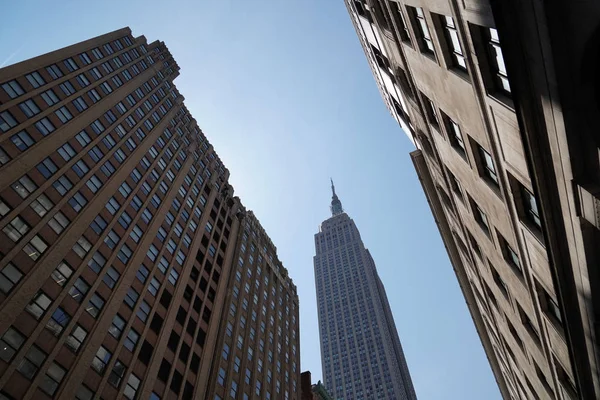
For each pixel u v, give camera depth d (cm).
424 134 3161
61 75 4659
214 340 4991
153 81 6925
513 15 959
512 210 1703
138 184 4853
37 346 2767
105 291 3578
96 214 3912
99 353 3222
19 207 3172
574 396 2039
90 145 4372
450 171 2730
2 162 3275
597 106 865
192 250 5306
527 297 2144
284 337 7350
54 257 3212
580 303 1186
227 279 6097
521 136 1119
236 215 7731
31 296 2867
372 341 17888
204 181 6781
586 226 1009
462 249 3791
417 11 1898
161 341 3953
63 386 2789
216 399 4550
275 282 8081
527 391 3769
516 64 1021
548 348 2098
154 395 3612
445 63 1770
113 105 5266
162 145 5991
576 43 837
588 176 955
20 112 3738
